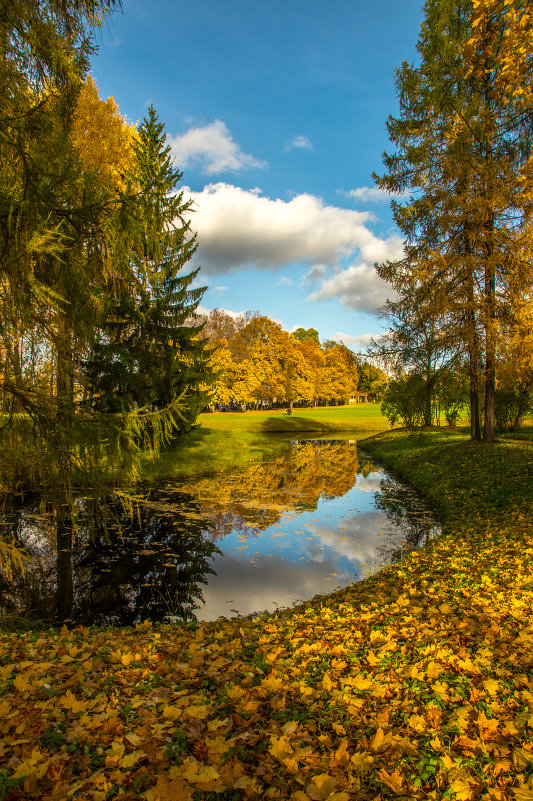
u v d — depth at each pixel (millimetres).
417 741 2080
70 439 4023
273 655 3449
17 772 1840
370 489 13492
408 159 13016
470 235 11898
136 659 3535
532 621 3375
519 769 1829
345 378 66438
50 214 3576
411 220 13234
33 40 3619
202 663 3465
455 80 12062
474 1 5617
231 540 8625
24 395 3922
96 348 5109
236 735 2281
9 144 3492
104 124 14281
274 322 53438
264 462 19766
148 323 16062
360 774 1896
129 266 4461
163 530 9312
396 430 28156
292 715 2484
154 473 15250
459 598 4312
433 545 7281
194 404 16953
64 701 2576
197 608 5789
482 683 2516
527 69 5793
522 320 11430
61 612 5895
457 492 10594
